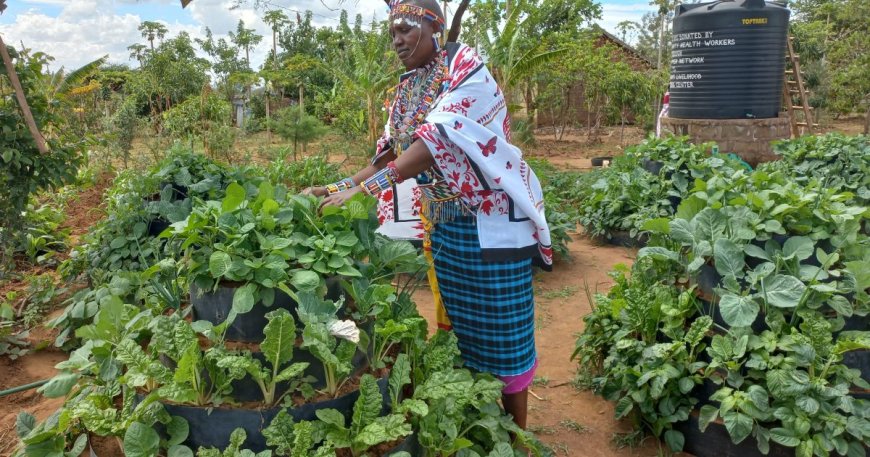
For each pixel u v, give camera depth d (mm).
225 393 2279
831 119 30234
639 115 22297
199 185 5305
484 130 2646
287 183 9047
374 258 2936
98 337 2598
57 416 2518
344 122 18656
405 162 2650
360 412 2273
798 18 40438
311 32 40031
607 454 3512
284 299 2408
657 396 3225
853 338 3080
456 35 2984
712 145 8023
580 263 7242
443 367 2775
